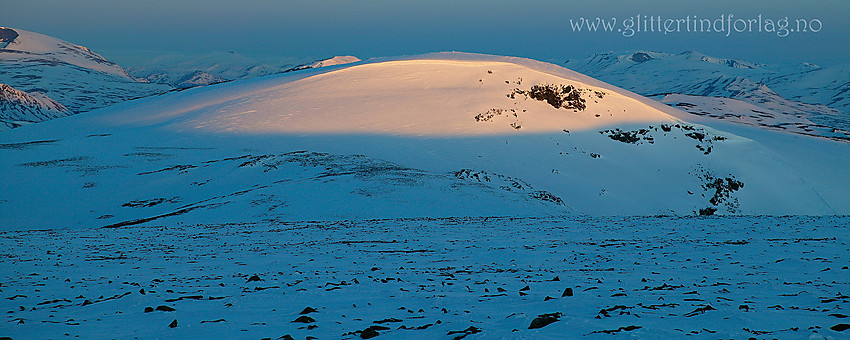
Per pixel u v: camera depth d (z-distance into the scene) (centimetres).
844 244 5088
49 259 4806
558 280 3284
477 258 4606
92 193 14412
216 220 9825
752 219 8238
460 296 2698
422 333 1858
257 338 1853
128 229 8206
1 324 2131
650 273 3631
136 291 2981
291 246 5675
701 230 6700
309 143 19062
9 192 14562
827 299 2516
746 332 1781
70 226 12038
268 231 7375
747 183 19138
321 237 6525
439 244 5669
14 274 3891
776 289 2900
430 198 11056
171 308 2395
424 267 4075
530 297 2631
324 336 1873
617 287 3000
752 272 3619
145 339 1866
